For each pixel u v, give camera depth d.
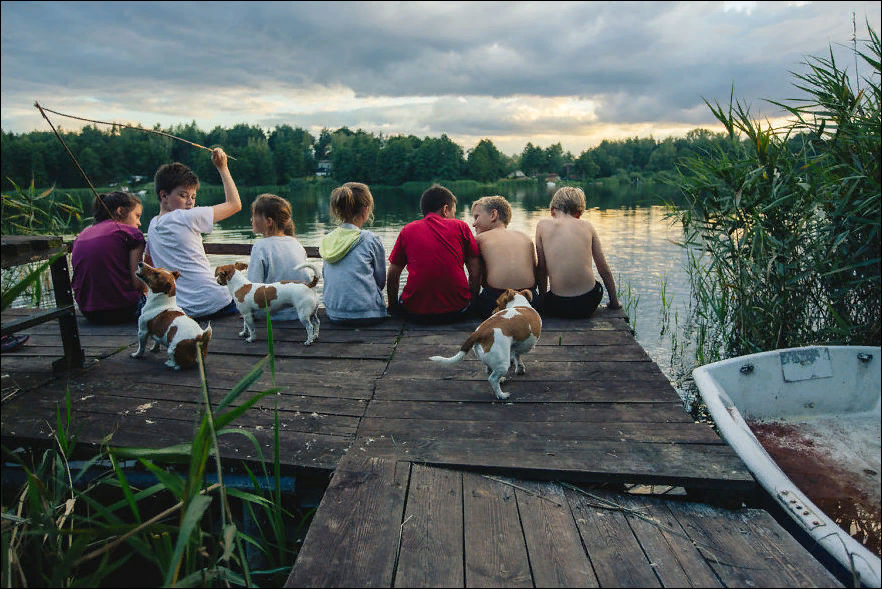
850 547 1.74
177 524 2.52
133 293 4.38
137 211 4.52
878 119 2.92
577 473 2.19
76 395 3.02
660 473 2.14
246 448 2.45
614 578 1.68
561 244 4.29
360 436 2.53
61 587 1.58
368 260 4.30
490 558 1.76
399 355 3.63
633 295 7.02
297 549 2.32
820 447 2.63
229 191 4.43
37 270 1.72
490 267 4.28
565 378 3.17
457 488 2.14
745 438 2.34
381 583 1.65
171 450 1.64
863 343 3.28
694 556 1.79
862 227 3.06
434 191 4.49
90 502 1.78
